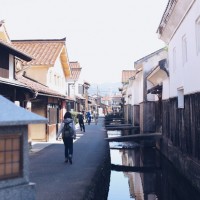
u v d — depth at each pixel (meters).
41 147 17.17
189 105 11.71
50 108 20.98
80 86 49.03
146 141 24.22
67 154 12.05
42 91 15.80
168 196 11.55
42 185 8.52
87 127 33.31
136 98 35.03
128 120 44.66
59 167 11.12
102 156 13.67
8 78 13.34
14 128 5.33
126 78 48.34
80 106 46.94
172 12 12.91
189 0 10.86
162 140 19.70
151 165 17.48
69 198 7.22
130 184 13.51
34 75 21.70
